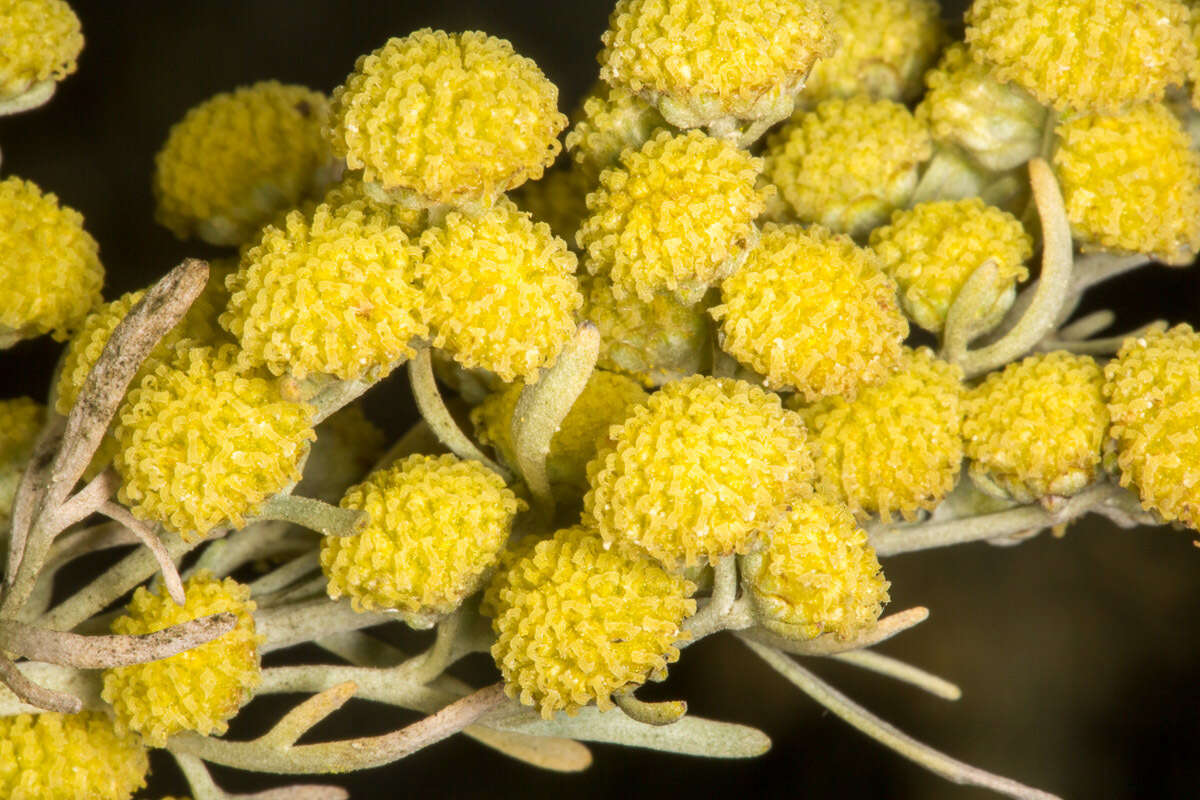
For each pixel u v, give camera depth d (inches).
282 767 3.5
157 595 3.5
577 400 3.5
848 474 3.5
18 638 3.4
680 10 3.4
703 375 3.5
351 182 3.5
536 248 3.4
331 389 3.4
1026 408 3.5
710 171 3.4
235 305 3.4
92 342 3.5
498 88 3.4
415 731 3.5
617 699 3.4
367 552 3.4
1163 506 3.5
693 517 3.4
